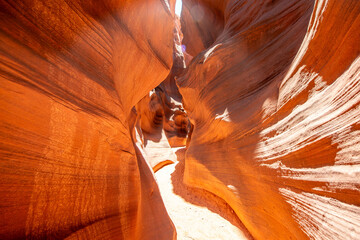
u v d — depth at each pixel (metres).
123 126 2.70
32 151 1.19
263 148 3.77
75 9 1.85
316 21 2.51
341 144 1.91
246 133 4.66
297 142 2.67
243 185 4.61
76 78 1.69
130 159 2.99
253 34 6.14
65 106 1.47
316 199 2.22
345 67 2.05
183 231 4.77
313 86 2.65
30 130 1.18
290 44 4.75
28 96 1.16
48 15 1.50
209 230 4.76
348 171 1.78
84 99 1.76
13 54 1.12
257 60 5.81
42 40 1.40
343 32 2.02
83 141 1.69
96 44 2.19
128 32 3.32
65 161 1.47
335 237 1.83
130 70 3.74
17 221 1.10
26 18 1.30
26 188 1.15
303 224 2.46
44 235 1.26
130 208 2.58
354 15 1.84
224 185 5.59
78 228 1.57
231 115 5.70
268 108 3.94
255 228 4.05
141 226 2.94
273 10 6.10
